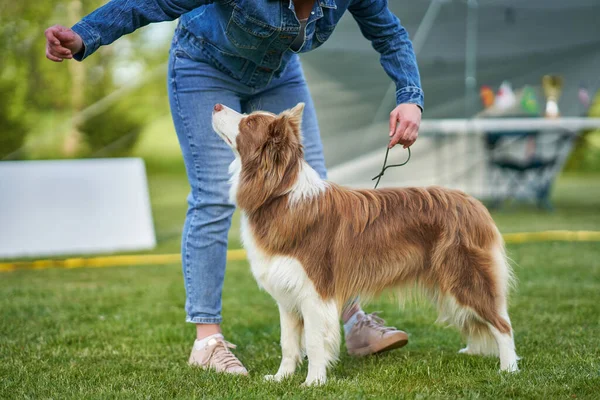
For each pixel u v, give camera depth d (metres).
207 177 3.65
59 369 3.54
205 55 3.55
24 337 4.27
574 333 4.17
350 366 3.70
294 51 3.42
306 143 3.90
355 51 10.98
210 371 3.49
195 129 3.63
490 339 3.61
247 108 3.87
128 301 5.44
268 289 3.35
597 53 11.62
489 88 11.46
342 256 3.30
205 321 3.72
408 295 3.55
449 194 3.52
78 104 16.95
